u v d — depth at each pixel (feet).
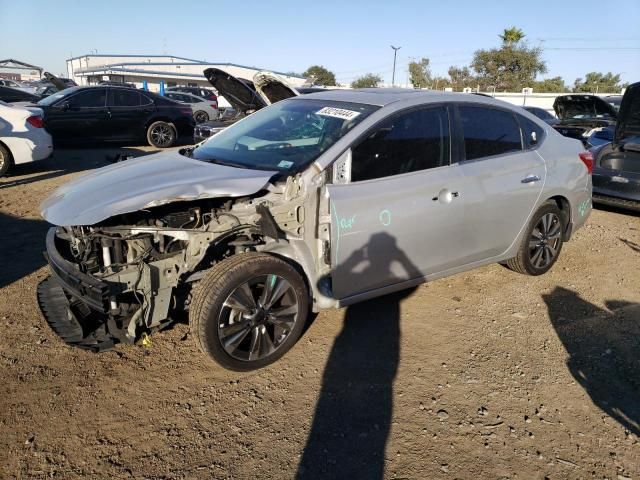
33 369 10.64
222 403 9.83
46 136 29.96
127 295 10.09
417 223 11.89
